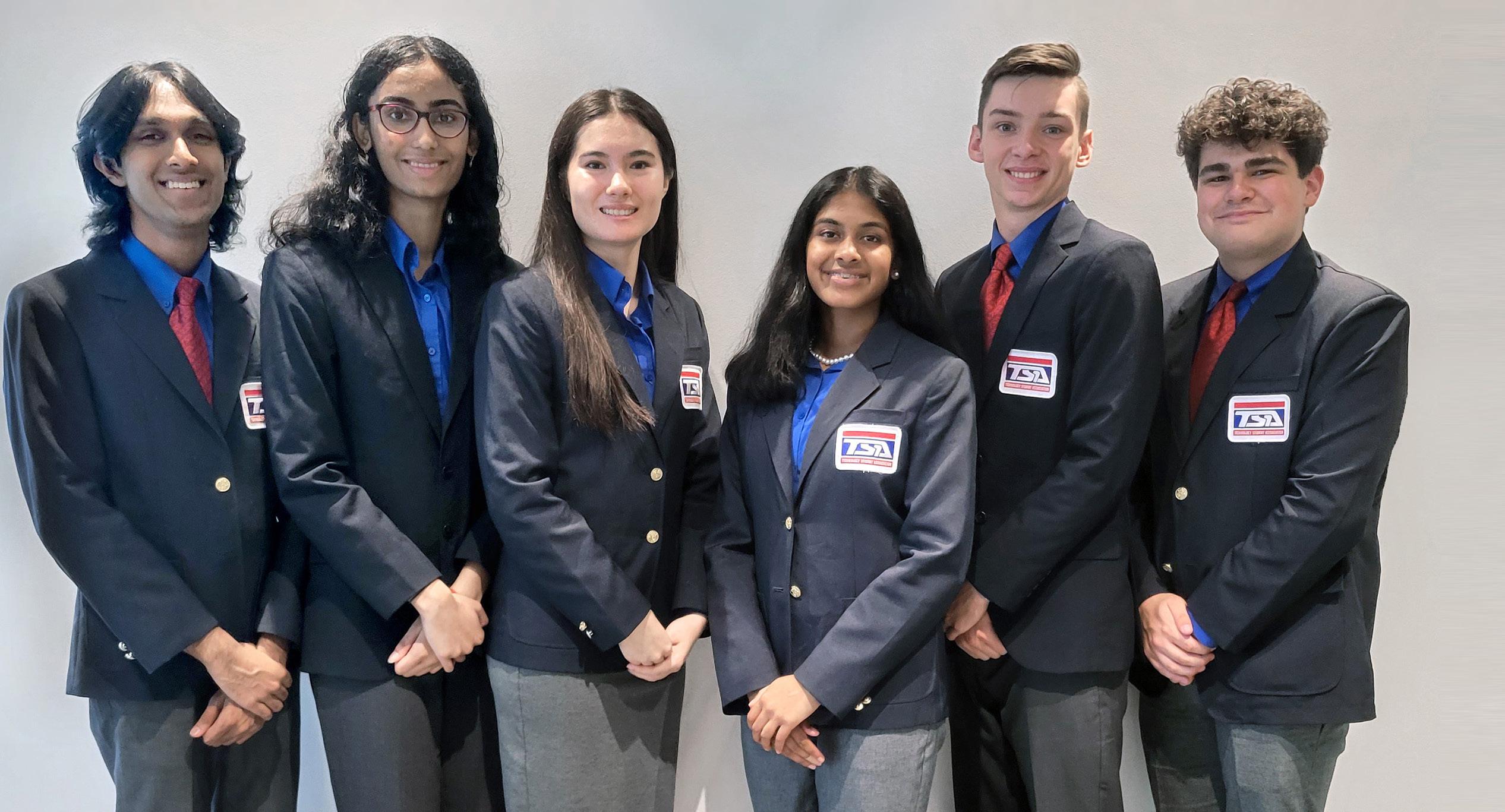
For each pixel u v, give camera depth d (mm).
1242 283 1926
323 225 1824
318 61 2316
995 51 2326
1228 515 1860
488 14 2320
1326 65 2320
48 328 1786
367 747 1817
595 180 1778
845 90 2352
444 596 1781
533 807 1801
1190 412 1960
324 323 1777
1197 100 2338
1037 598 1903
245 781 1938
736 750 2432
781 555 1788
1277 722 1810
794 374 1836
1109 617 1888
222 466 1832
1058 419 1875
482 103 1916
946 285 2111
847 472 1746
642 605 1757
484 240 1972
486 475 1739
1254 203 1821
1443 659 2406
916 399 1754
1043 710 1920
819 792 1809
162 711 1828
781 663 1800
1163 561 1968
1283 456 1814
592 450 1785
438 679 1919
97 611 1773
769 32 2348
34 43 2287
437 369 1899
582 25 2334
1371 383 1752
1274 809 1844
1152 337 1824
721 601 1836
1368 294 1777
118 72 1853
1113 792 1927
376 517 1765
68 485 1756
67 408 1785
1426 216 2342
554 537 1695
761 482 1831
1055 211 1946
